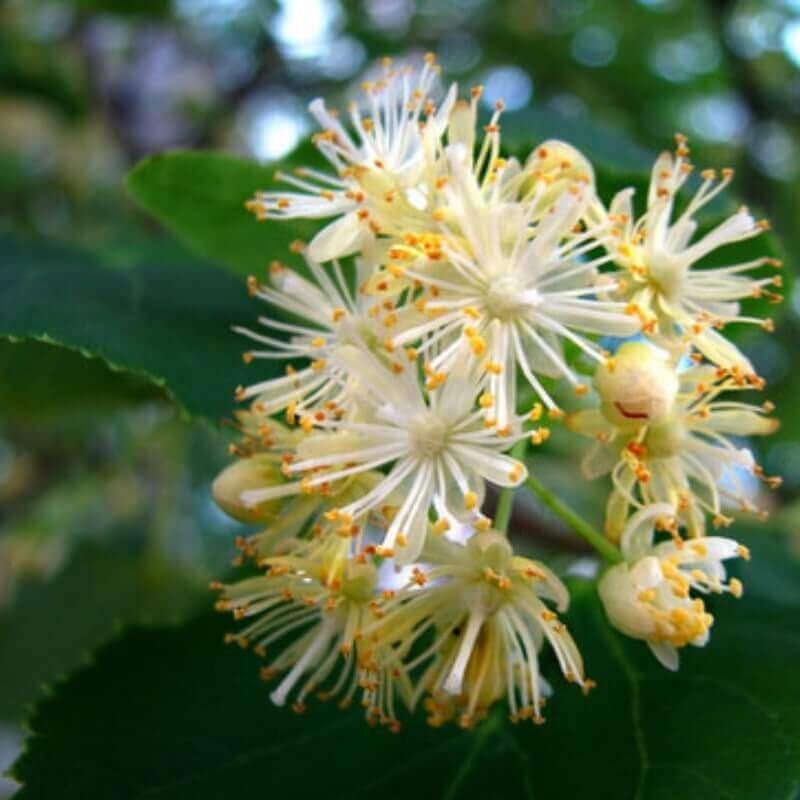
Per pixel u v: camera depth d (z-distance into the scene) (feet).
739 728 0.20
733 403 0.20
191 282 0.28
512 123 0.32
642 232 0.20
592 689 0.22
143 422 0.46
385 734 0.22
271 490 0.19
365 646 0.19
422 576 0.18
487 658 0.19
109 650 0.24
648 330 0.19
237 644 0.24
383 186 0.20
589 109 0.59
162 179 0.25
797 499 0.41
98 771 0.22
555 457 0.36
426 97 0.22
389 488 0.18
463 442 0.19
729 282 0.20
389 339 0.18
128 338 0.24
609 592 0.19
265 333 0.26
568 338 0.19
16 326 0.23
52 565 0.45
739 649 0.22
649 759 0.20
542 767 0.21
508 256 0.19
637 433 0.19
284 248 0.27
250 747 0.23
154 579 0.42
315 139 0.21
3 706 0.40
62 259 0.28
